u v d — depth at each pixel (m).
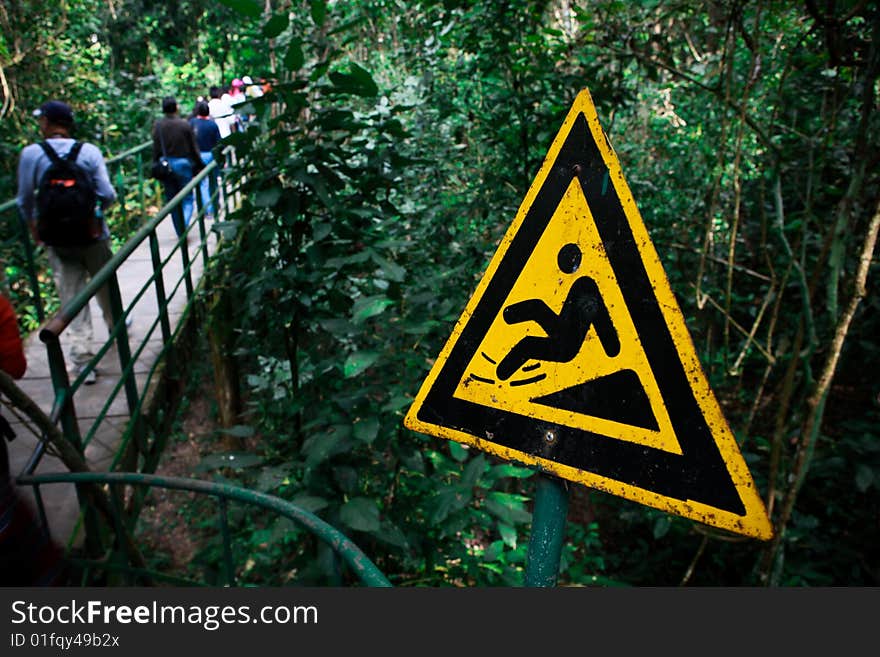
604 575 4.77
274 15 2.46
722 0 3.62
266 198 2.86
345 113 2.91
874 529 3.86
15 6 7.43
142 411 3.71
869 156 2.53
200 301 5.23
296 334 3.41
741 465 0.92
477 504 3.27
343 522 2.31
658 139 6.38
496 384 1.13
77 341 4.08
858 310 4.19
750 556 4.42
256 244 3.29
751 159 5.05
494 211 4.72
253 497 1.89
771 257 5.09
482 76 4.39
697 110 5.89
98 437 3.45
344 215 3.04
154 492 6.42
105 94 9.95
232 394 6.15
